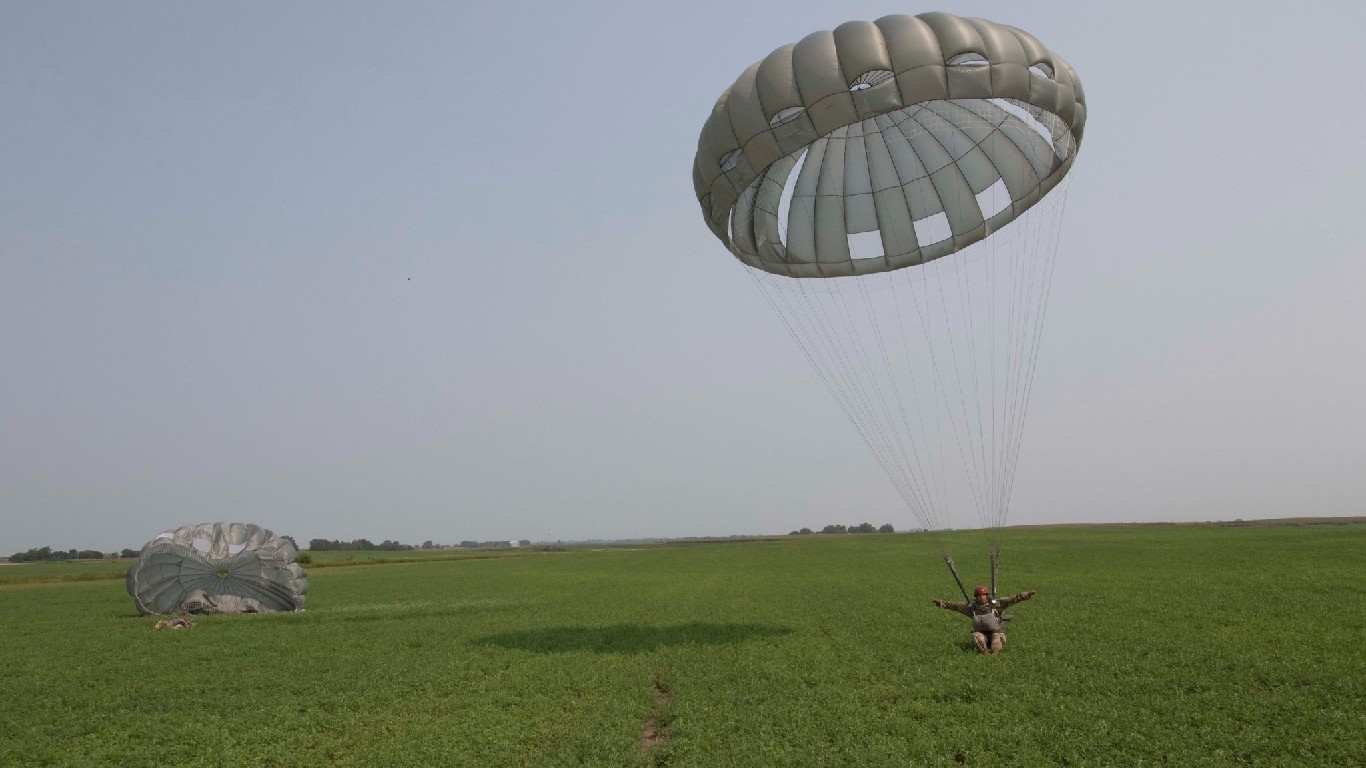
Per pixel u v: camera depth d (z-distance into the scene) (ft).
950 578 124.36
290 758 38.58
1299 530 213.66
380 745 39.83
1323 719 37.19
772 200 58.85
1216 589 89.76
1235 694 42.29
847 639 64.90
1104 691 44.27
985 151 57.00
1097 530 295.07
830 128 48.93
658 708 46.03
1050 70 50.03
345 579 192.75
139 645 76.38
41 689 56.08
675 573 178.19
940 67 47.32
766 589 119.96
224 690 53.93
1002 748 35.01
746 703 44.98
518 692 50.29
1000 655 54.49
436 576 196.03
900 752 34.94
